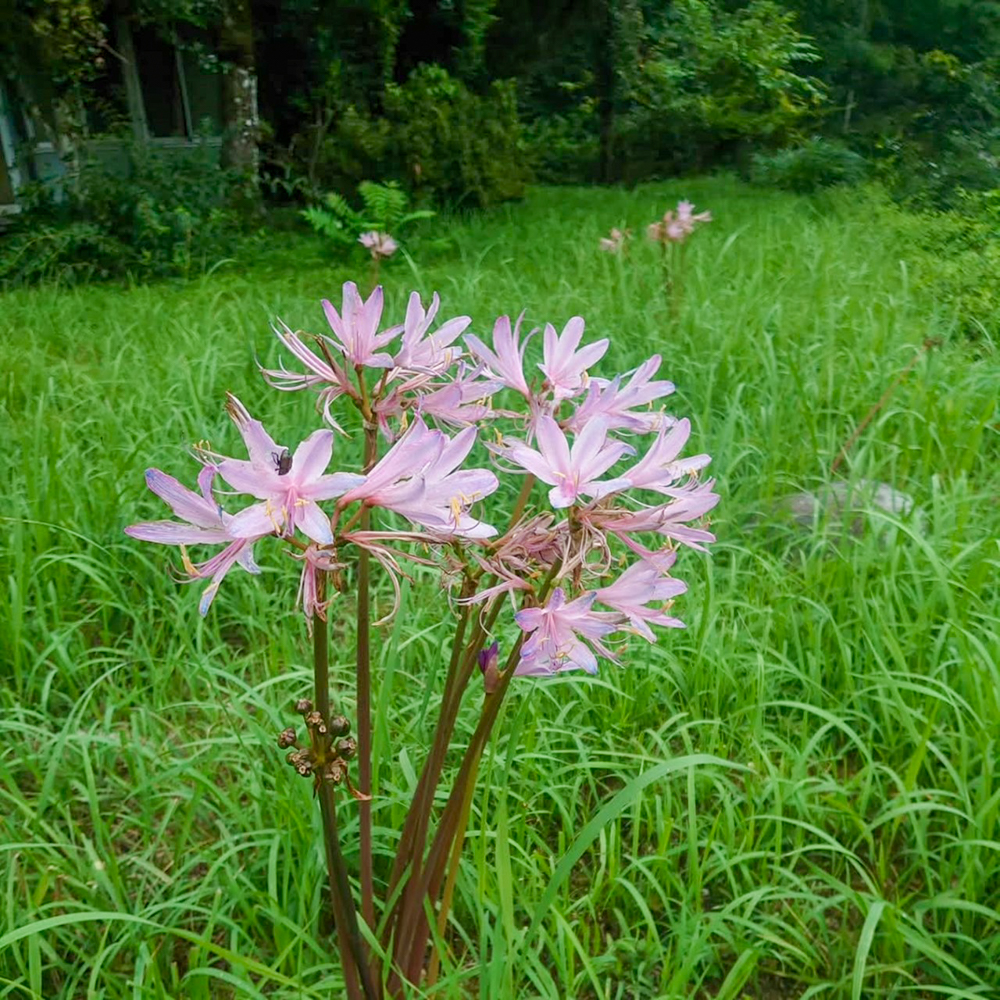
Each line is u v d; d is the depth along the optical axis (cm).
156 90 1346
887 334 566
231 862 260
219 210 1052
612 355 547
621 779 298
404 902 199
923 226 944
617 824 265
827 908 263
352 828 258
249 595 371
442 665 322
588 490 160
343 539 152
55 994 238
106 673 316
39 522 358
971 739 281
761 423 478
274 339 592
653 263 751
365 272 930
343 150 1188
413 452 147
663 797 283
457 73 1392
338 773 165
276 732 287
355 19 1233
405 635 335
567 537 163
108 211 958
